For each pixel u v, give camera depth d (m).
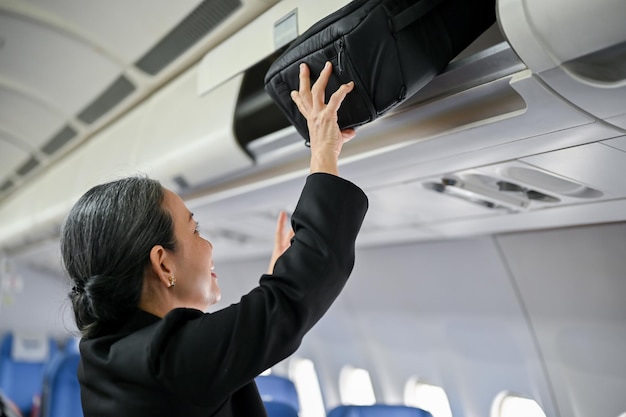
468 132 1.42
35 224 4.23
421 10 1.11
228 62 1.86
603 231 2.22
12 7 2.12
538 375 2.63
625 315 2.23
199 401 0.89
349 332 3.76
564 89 1.11
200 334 0.90
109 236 0.99
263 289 0.94
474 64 1.21
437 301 3.06
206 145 2.12
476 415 2.98
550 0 0.93
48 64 2.58
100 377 0.98
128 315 1.03
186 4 1.92
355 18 1.03
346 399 3.92
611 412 2.34
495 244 2.64
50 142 3.59
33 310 6.70
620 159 1.48
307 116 1.11
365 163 1.76
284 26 1.58
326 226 0.96
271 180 2.10
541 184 1.80
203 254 1.13
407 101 1.41
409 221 2.55
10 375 5.81
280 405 2.71
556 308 2.49
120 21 2.13
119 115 3.00
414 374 3.34
